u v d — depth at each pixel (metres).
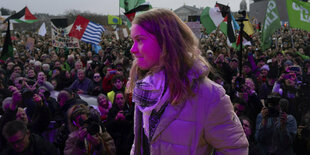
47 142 2.62
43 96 3.48
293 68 4.46
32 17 15.50
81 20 10.45
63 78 6.62
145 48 0.86
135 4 8.72
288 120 3.32
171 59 0.84
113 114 3.49
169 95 0.85
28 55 11.27
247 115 3.74
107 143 2.59
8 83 6.31
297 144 3.41
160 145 0.87
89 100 4.93
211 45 13.52
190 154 0.84
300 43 13.59
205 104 0.84
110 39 21.80
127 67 6.28
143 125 0.97
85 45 16.16
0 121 3.18
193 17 11.01
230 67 6.09
